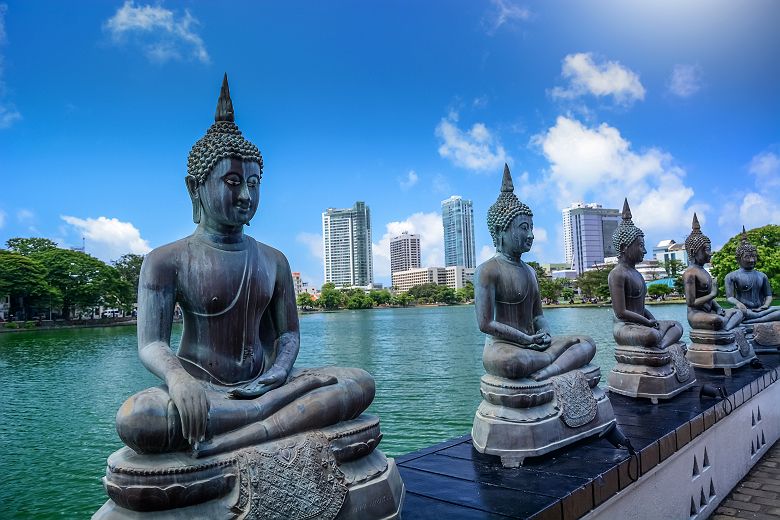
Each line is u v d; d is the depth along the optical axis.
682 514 7.46
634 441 7.11
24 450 16.14
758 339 14.41
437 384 23.78
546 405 6.92
